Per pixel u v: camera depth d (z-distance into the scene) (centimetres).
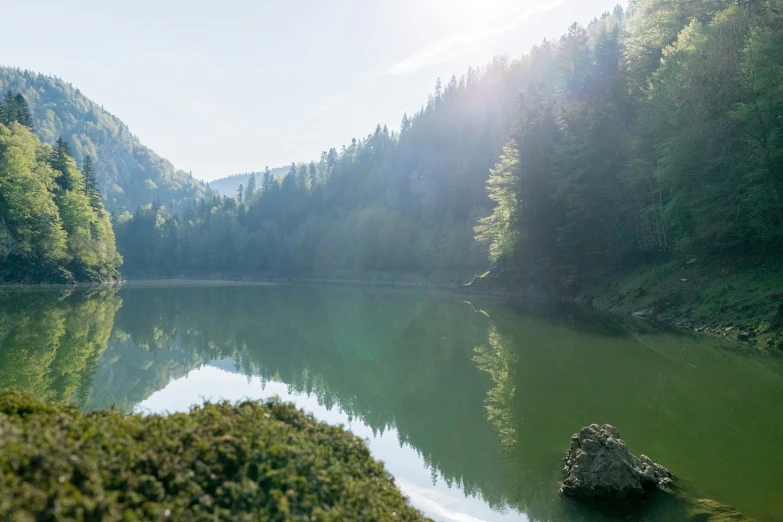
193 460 527
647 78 4100
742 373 1819
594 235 4706
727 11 3359
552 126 5647
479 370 2144
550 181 5322
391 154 14538
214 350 2703
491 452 1227
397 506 623
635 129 4156
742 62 2831
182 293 6781
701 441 1198
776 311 2208
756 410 1421
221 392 1800
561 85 7488
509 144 5891
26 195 6106
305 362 2412
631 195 4228
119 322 3519
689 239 3231
